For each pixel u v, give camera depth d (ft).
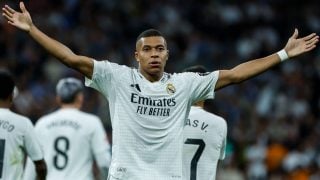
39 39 35.94
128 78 36.81
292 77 116.57
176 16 135.13
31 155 43.83
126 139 36.29
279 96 112.27
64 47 36.29
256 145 91.40
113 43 123.44
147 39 36.99
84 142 51.49
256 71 37.29
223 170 83.20
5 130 42.83
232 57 127.44
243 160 88.58
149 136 36.29
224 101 105.81
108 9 131.44
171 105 36.68
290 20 139.74
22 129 43.24
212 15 137.28
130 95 36.60
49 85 106.83
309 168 85.20
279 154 89.20
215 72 37.52
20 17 36.01
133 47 125.08
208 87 37.37
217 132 43.29
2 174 42.68
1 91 42.98
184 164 42.83
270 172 87.81
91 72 36.58
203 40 130.21
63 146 51.39
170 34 129.80
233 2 140.67
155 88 36.83
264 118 100.53
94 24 126.41
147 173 35.99
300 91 113.60
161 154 36.24
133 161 36.14
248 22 137.59
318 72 122.42
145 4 135.23
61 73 109.09
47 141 51.57
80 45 120.26
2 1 122.62
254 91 113.29
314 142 91.81
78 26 126.31
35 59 112.47
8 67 110.42
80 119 51.70
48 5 127.95
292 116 102.53
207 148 43.09
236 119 103.24
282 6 141.59
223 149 44.16
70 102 52.08
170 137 36.37
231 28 135.95
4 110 43.16
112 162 36.45
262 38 134.21
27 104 95.96
